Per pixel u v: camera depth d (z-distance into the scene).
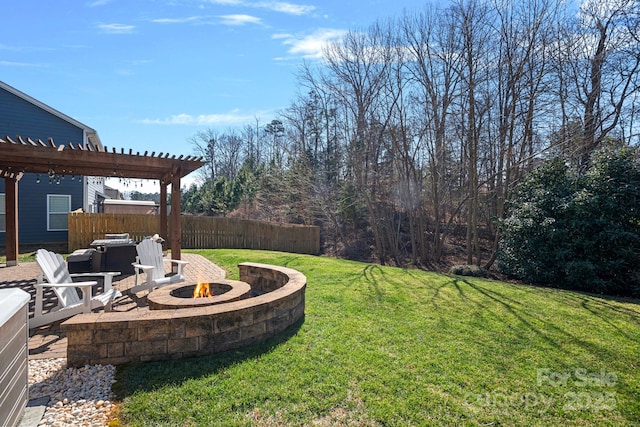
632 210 7.79
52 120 14.07
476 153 12.55
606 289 7.92
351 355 3.52
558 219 8.69
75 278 7.14
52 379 2.94
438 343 3.97
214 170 40.00
